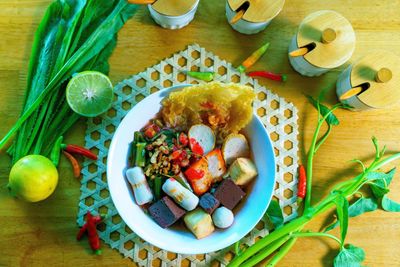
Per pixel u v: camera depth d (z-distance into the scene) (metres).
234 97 0.52
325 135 0.60
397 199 0.61
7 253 0.56
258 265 0.59
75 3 0.58
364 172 0.56
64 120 0.58
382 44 0.63
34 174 0.52
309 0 0.63
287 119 0.61
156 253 0.57
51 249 0.56
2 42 0.59
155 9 0.56
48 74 0.57
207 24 0.62
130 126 0.52
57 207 0.57
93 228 0.55
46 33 0.58
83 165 0.58
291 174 0.60
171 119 0.54
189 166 0.55
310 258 0.59
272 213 0.57
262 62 0.62
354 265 0.56
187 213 0.53
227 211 0.52
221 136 0.56
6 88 0.59
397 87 0.58
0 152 0.58
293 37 0.60
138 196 0.52
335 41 0.57
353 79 0.57
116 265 0.56
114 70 0.60
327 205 0.56
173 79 0.60
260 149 0.54
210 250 0.50
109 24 0.56
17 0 0.60
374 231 0.60
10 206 0.56
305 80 0.62
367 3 0.63
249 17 0.57
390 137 0.61
